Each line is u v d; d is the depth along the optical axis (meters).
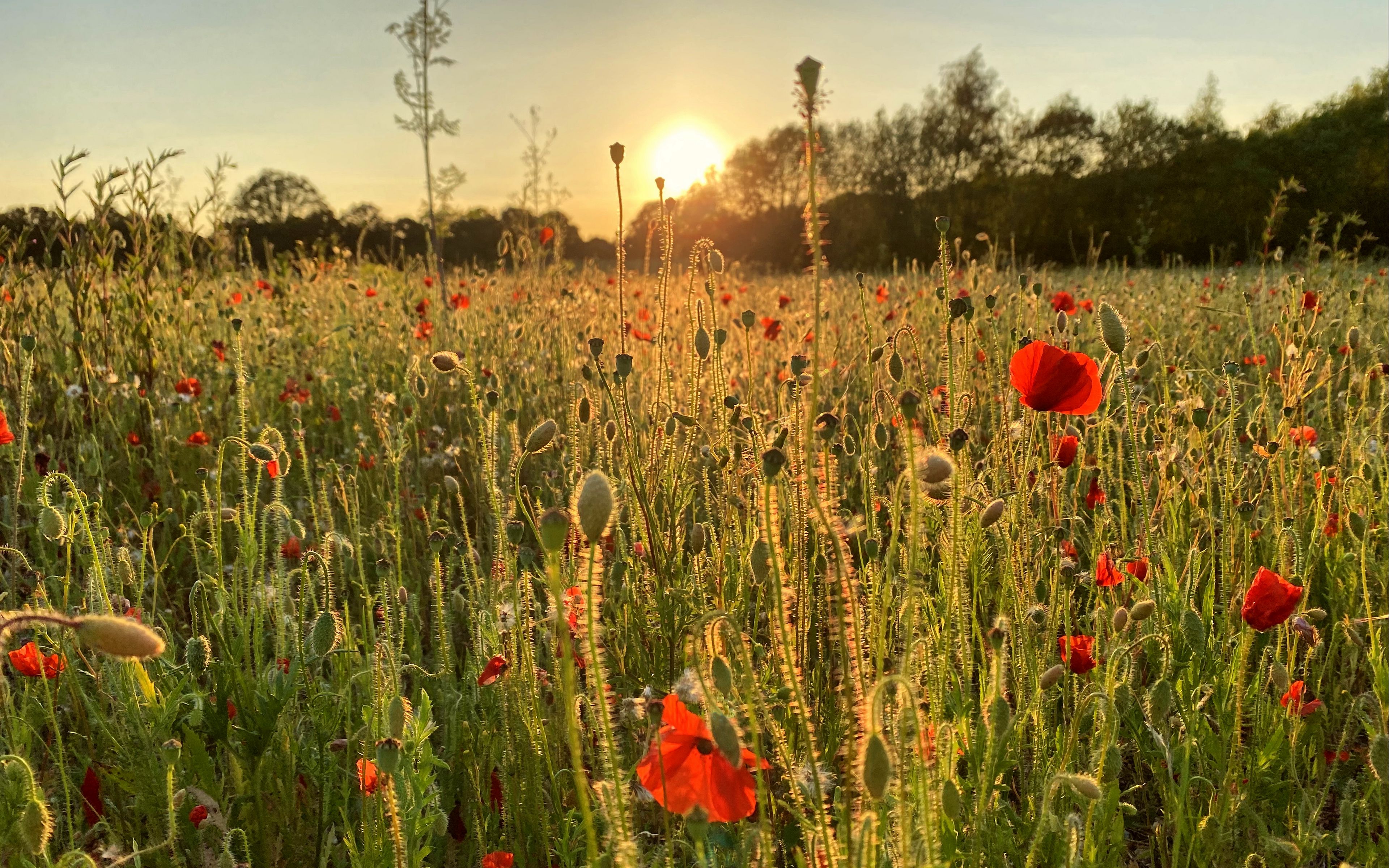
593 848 1.23
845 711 1.65
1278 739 2.30
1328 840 2.14
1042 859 2.01
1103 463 3.24
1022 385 2.28
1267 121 38.59
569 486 3.47
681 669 2.68
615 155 2.81
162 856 2.12
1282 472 3.17
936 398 3.00
